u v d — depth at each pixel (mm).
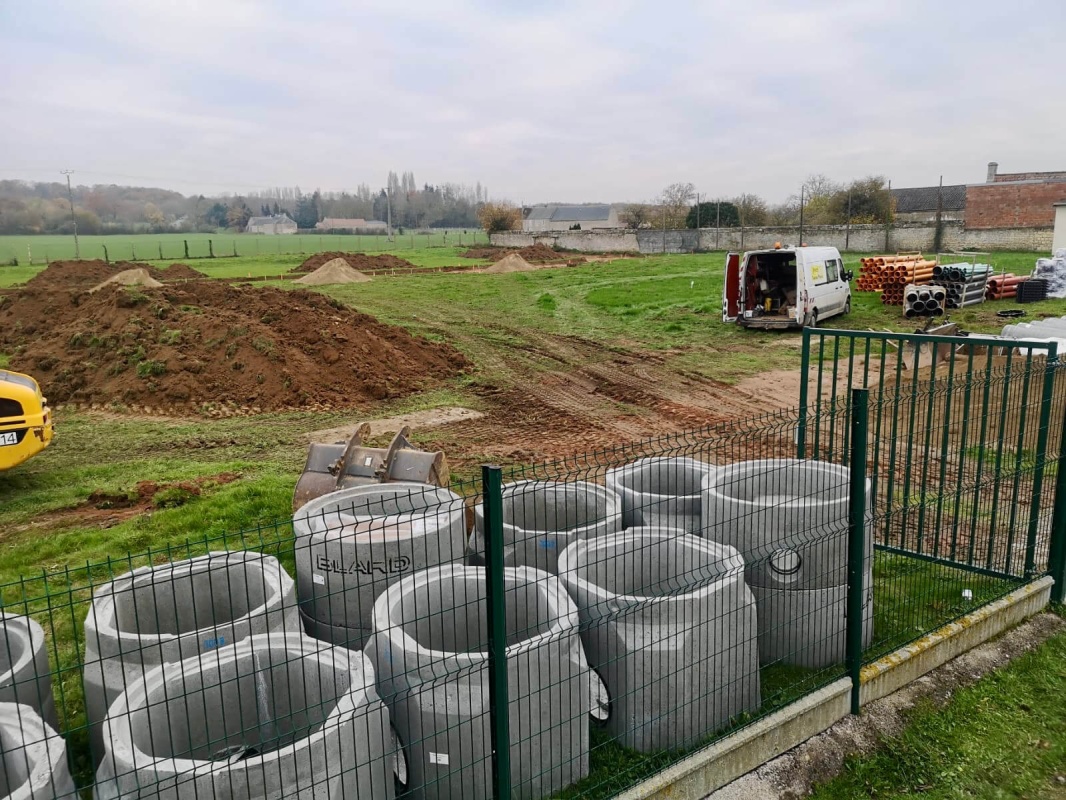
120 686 3852
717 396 15109
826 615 5141
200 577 4715
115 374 15461
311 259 45719
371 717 3486
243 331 15977
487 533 3299
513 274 39281
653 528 5117
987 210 48250
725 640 4480
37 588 6941
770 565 5133
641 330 22672
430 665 3736
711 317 24125
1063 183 45812
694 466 6164
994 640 5945
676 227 65562
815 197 60219
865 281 28547
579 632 4324
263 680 3844
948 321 21438
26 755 3137
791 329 21781
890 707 5109
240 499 9023
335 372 15719
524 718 3854
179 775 3027
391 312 26438
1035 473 6309
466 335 22062
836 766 4605
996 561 6879
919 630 5688
